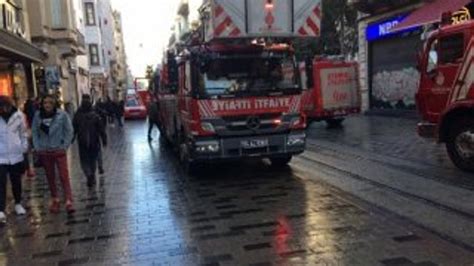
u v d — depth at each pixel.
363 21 30.58
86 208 9.70
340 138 18.72
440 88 11.21
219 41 11.49
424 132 11.70
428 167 11.49
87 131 11.83
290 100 11.66
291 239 6.89
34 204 10.41
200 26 12.81
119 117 36.31
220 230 7.57
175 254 6.64
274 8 11.62
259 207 8.80
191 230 7.69
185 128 12.38
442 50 11.12
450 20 11.77
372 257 6.01
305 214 8.09
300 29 11.86
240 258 6.29
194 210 8.94
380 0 27.11
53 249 7.28
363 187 9.82
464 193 8.85
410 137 17.08
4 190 9.05
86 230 8.14
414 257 5.92
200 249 6.76
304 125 11.86
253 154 11.55
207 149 11.38
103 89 64.94
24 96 28.34
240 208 8.84
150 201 9.91
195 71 11.39
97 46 62.66
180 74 13.01
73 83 43.41
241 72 11.51
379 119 26.72
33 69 29.86
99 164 13.52
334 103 23.94
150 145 20.64
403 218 7.51
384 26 28.06
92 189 11.58
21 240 7.86
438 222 7.22
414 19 22.05
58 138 9.48
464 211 7.71
